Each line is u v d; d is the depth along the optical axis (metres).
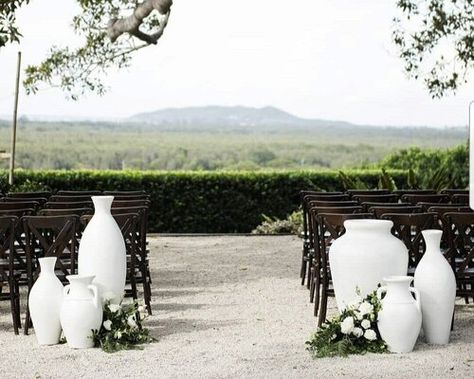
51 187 17.59
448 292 6.94
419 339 7.17
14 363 6.54
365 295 7.02
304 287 9.73
